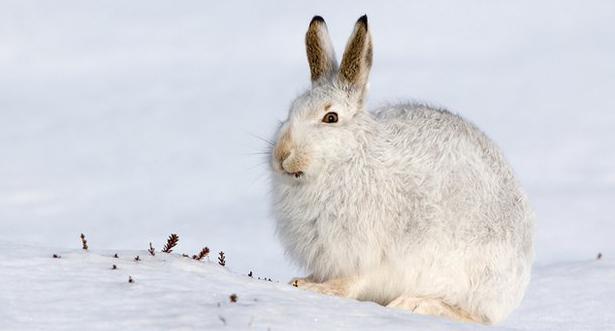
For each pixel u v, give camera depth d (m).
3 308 13.73
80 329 13.08
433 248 17.44
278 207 18.41
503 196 18.02
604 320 21.92
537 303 23.47
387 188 17.67
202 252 18.05
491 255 17.56
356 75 18.20
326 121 17.95
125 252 17.55
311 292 16.06
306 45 19.06
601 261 27.95
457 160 17.92
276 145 17.92
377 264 17.80
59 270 15.66
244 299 14.73
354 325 13.91
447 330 14.06
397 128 18.25
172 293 14.73
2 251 16.64
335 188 17.75
